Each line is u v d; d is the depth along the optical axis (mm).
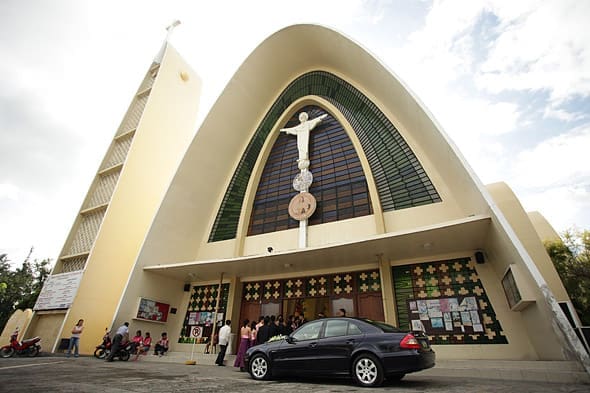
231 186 16953
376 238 9188
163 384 4934
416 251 10031
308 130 15508
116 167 18500
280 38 16609
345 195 13258
